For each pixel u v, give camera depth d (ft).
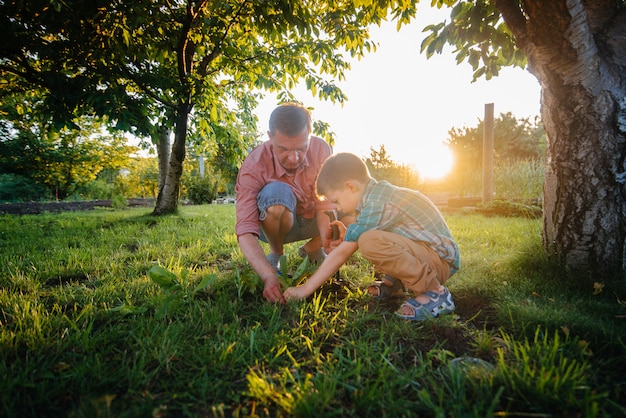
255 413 3.26
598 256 6.31
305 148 6.22
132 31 14.97
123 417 3.08
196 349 4.31
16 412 3.24
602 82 6.07
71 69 16.30
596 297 5.62
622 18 6.18
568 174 6.55
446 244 5.45
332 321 5.07
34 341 4.35
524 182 24.32
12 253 9.85
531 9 5.87
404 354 4.30
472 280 6.53
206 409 3.34
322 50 19.34
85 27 14.29
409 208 5.45
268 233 7.24
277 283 5.67
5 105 32.04
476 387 3.36
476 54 9.48
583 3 6.32
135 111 16.22
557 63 6.17
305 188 7.61
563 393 3.21
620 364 3.88
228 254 10.23
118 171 75.05
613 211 6.21
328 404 3.30
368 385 3.51
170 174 23.17
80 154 53.62
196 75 18.49
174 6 17.89
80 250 10.25
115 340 4.55
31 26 14.29
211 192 48.24
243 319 5.36
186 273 6.19
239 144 25.35
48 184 55.88
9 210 30.25
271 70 22.22
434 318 5.03
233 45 20.63
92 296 6.04
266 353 4.27
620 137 6.09
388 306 5.91
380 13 13.35
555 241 6.88
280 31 15.03
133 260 9.24
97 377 3.67
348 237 5.47
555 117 6.68
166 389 3.53
